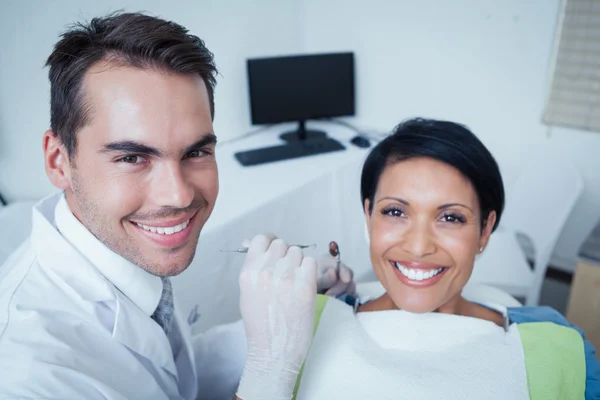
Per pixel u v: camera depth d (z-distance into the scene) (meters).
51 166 0.78
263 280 0.81
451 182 0.79
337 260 1.14
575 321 1.69
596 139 2.22
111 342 0.80
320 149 2.22
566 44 2.14
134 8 1.80
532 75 2.26
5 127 1.57
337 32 2.65
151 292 0.87
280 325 0.80
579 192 1.94
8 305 0.73
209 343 1.12
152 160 0.70
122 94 0.66
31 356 0.65
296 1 2.59
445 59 2.42
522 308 1.00
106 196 0.70
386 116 2.68
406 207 0.81
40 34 1.56
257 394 0.77
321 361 0.85
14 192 1.67
